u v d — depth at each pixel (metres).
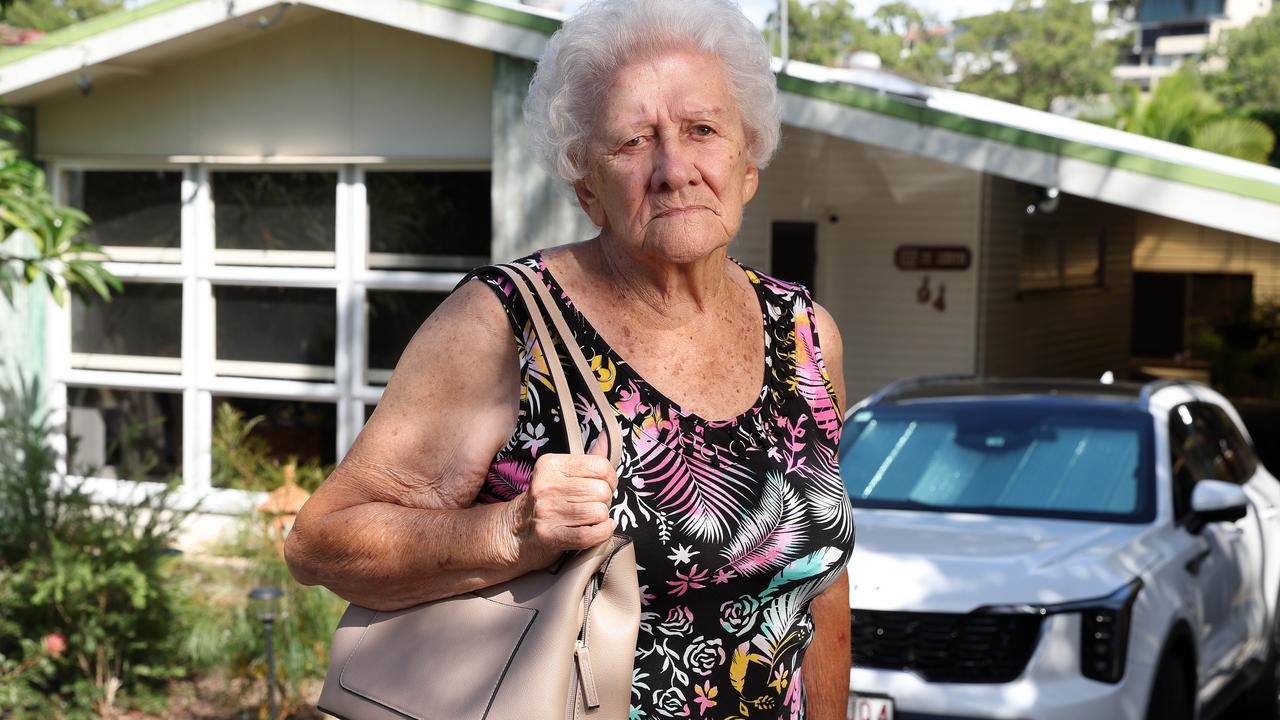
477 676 1.58
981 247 11.48
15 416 9.07
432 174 8.65
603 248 1.87
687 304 1.85
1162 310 25.19
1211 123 35.56
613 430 1.71
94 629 5.88
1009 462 5.50
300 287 9.00
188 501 8.77
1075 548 4.77
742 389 1.87
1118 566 4.65
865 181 11.80
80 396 9.37
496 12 7.72
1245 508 5.28
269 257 9.02
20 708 5.64
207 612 6.21
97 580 5.83
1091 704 4.34
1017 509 5.27
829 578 1.87
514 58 7.89
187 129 8.96
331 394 8.90
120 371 9.30
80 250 5.32
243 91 8.81
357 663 1.67
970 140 7.43
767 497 1.81
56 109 9.16
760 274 2.02
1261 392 21.30
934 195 11.59
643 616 1.76
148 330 9.27
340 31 8.58
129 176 9.23
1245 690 6.29
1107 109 37.97
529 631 1.58
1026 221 12.68
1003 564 4.61
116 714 5.83
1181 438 5.72
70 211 5.19
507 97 7.93
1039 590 4.46
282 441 9.05
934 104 8.59
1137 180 7.05
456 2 7.80
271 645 5.58
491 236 8.55
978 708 4.36
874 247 11.83
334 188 8.87
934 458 5.61
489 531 1.61
